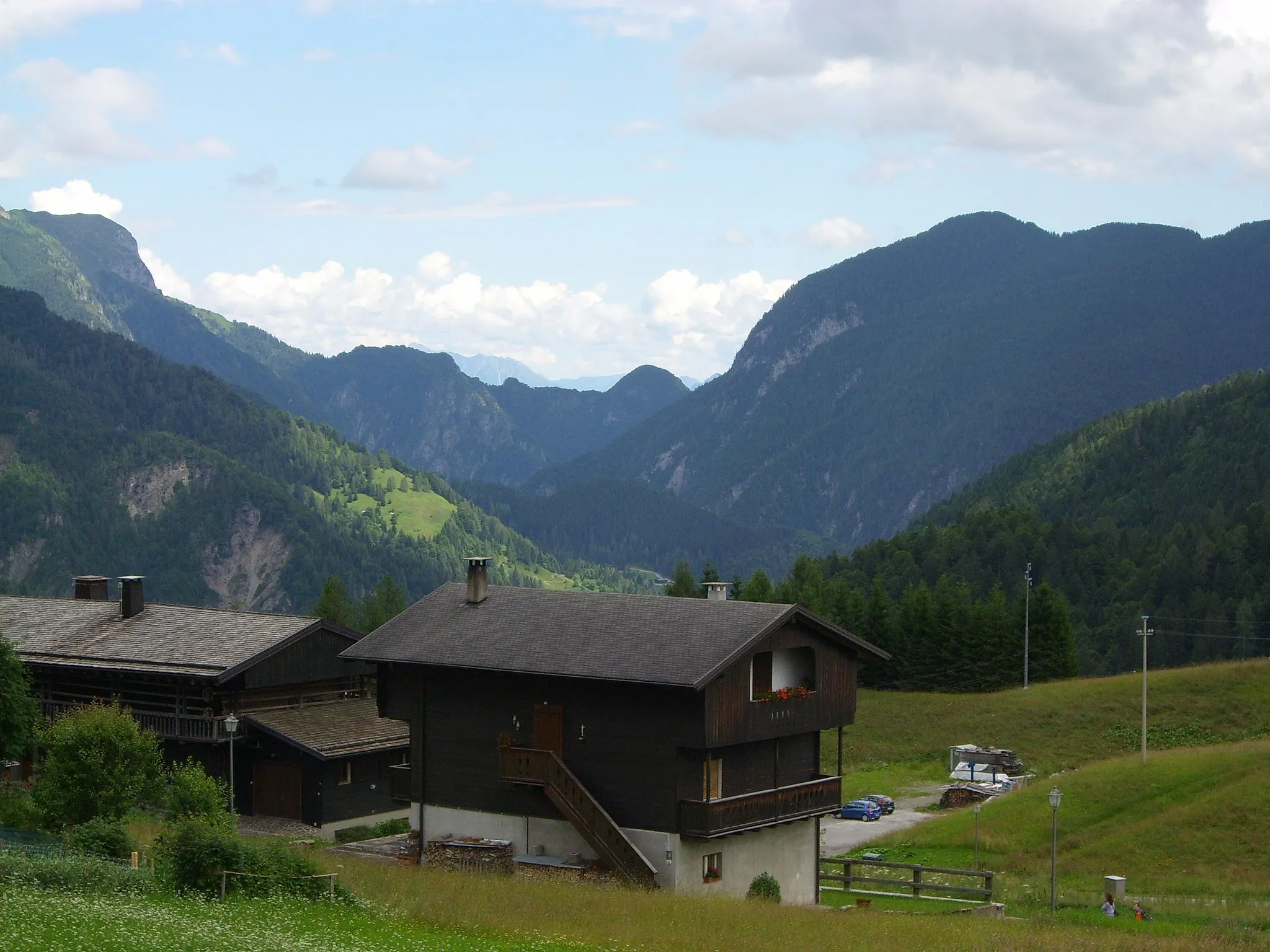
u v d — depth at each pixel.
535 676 44.94
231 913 28.44
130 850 36.31
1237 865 58.97
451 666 45.16
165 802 46.16
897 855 65.00
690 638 43.47
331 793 57.84
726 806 42.09
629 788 42.94
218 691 59.31
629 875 41.41
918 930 36.06
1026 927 39.59
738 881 44.22
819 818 46.84
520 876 40.81
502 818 45.47
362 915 30.44
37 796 44.47
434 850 43.75
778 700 44.44
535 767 43.50
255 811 59.34
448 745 46.69
